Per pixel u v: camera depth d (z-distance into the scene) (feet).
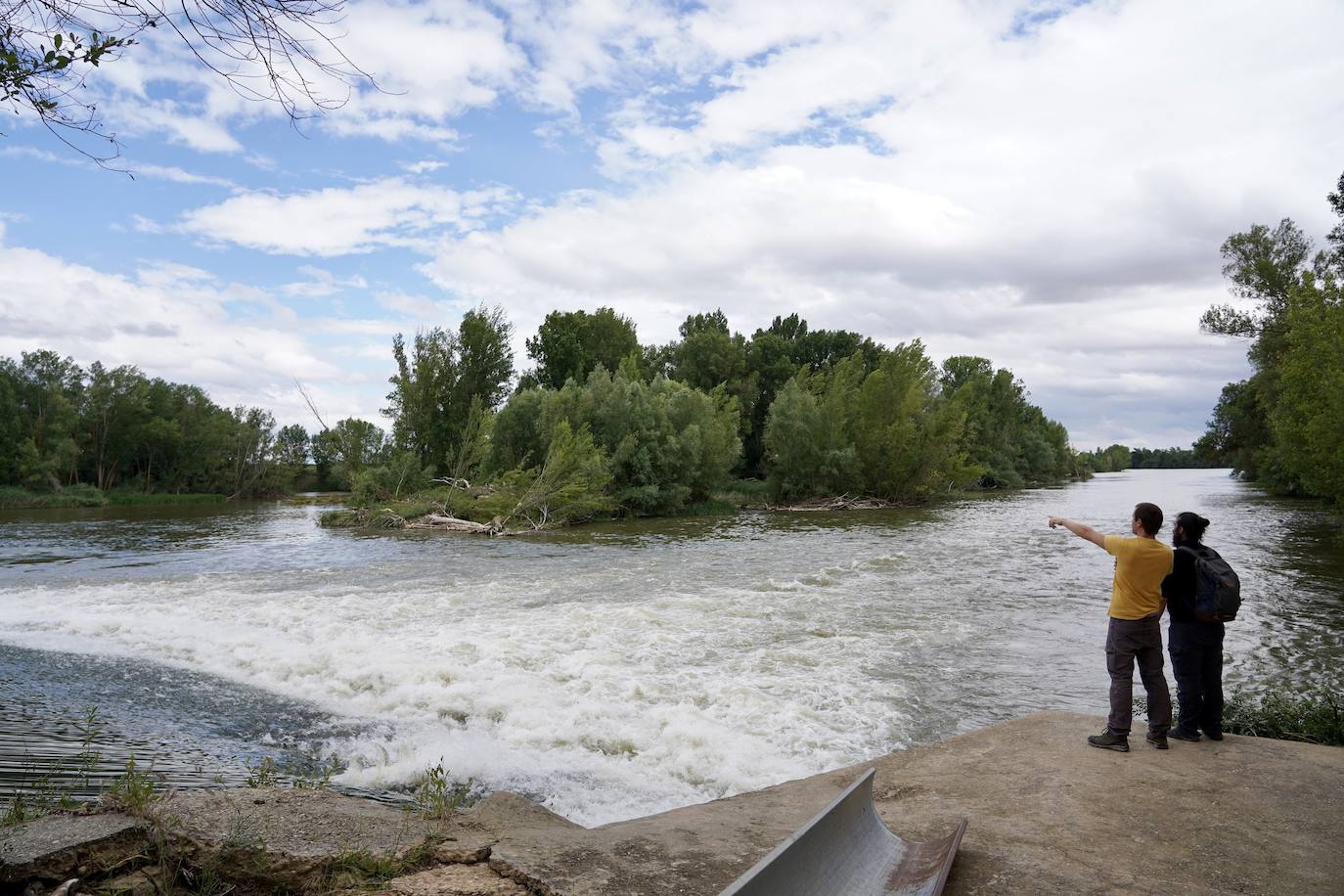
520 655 37.35
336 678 33.63
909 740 26.84
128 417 248.32
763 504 173.58
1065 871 13.34
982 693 32.63
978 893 12.50
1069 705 31.12
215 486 270.87
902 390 177.47
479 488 138.62
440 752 24.76
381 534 113.91
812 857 10.64
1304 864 13.73
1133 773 18.67
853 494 176.14
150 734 26.13
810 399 178.19
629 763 24.39
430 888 12.15
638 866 13.05
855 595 55.83
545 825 16.11
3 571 69.10
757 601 53.31
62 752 23.59
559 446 132.26
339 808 15.20
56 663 36.17
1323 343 82.79
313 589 58.44
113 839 12.78
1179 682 21.72
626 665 35.83
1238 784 17.87
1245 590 59.82
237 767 23.12
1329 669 37.86
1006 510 159.33
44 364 231.91
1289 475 161.07
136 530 120.57
